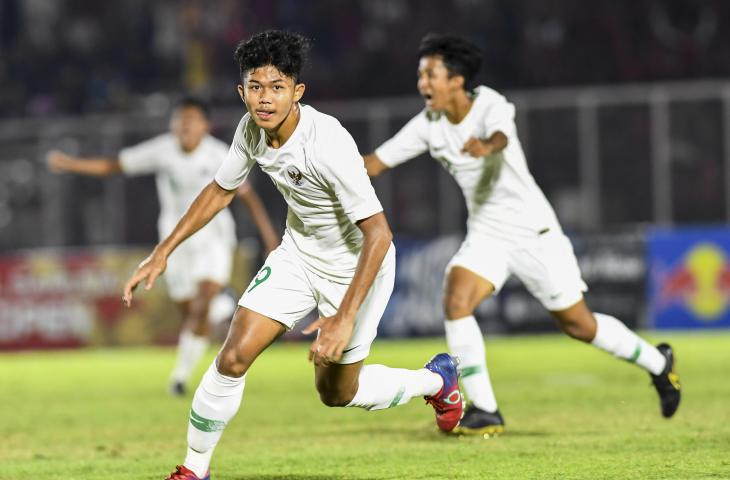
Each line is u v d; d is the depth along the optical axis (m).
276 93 14.89
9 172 68.75
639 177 64.06
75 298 60.50
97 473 20.08
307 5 84.19
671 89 63.94
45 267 60.72
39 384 42.84
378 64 79.06
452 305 23.47
